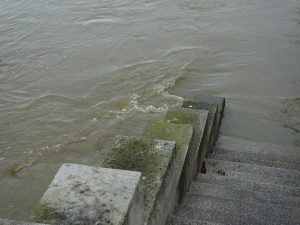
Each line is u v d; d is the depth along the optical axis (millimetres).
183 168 5594
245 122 10547
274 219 5605
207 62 13586
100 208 3209
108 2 18953
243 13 17078
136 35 15688
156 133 5930
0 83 13016
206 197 6078
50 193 3365
